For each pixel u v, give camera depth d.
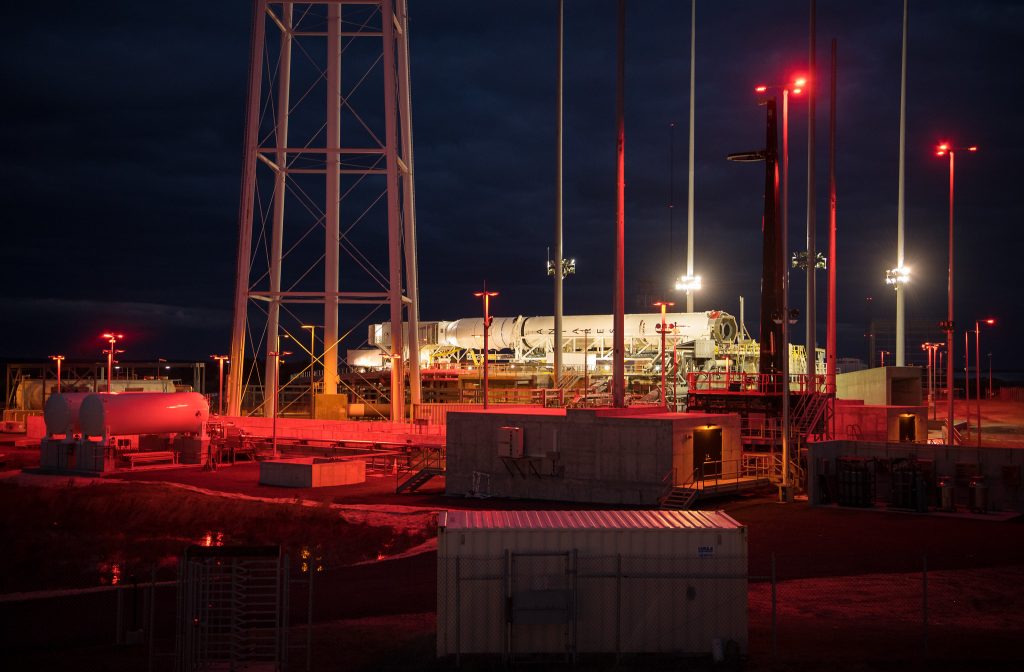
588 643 20.83
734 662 20.23
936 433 89.75
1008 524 39.25
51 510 51.19
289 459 68.12
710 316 97.31
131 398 70.06
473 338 117.31
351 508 49.31
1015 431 96.62
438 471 53.88
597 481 47.72
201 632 20.64
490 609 20.86
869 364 131.88
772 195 60.19
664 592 20.86
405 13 88.12
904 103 95.88
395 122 82.75
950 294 65.75
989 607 25.95
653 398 88.69
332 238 94.00
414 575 31.02
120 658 21.80
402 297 86.94
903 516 41.38
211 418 85.44
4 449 88.75
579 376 101.38
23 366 118.50
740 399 56.59
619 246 50.69
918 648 21.59
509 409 57.31
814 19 60.06
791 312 46.78
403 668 20.16
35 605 27.75
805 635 22.91
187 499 52.22
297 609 26.36
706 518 22.39
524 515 22.67
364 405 107.62
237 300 88.75
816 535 36.84
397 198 83.69
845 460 44.28
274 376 90.69
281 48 90.56
